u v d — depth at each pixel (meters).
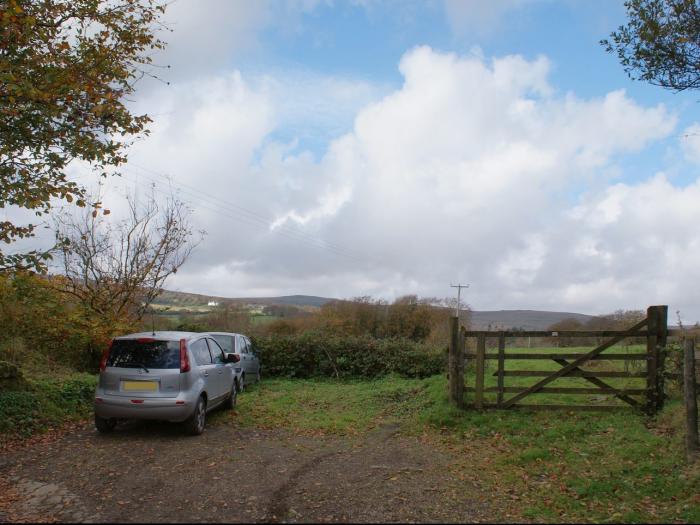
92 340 15.80
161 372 8.88
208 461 7.42
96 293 17.38
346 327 46.16
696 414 7.04
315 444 8.73
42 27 9.29
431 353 17.39
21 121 8.74
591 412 9.83
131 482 6.39
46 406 9.98
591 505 5.70
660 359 9.65
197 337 10.17
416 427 9.77
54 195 9.01
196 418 9.16
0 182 8.59
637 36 7.72
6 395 9.62
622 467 6.83
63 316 14.64
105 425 9.11
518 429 9.12
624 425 8.88
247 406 12.04
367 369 17.67
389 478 6.67
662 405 9.55
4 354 13.43
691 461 6.75
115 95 9.90
